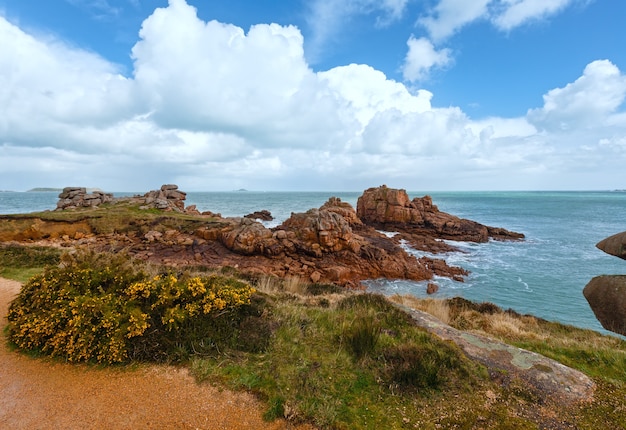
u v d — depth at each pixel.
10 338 5.66
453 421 3.96
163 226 30.62
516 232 46.31
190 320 5.62
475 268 27.31
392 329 6.77
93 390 4.38
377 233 40.03
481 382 4.84
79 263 6.88
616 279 5.43
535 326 10.70
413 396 4.42
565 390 4.71
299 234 26.42
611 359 6.06
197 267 15.94
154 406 4.08
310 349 5.63
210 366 4.92
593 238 43.19
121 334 5.06
